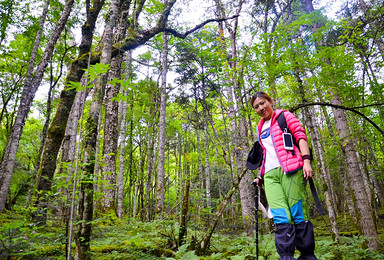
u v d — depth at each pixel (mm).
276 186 2049
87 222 2590
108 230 5684
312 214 16031
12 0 9633
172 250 3842
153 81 17750
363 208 6613
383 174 10773
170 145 23281
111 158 8625
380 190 17297
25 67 13930
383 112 7203
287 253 1812
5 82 14312
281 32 5402
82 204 2666
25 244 2816
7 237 2543
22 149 19219
